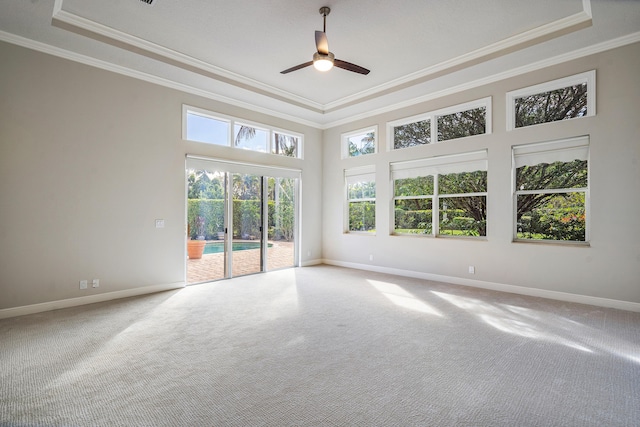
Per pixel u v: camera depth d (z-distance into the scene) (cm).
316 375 239
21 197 375
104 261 435
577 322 345
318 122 725
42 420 186
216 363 257
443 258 543
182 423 183
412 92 550
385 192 625
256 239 623
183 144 514
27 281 379
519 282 463
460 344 293
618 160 388
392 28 384
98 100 430
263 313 382
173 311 390
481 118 508
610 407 198
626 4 316
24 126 376
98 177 430
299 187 696
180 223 510
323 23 374
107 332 322
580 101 421
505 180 475
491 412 194
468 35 400
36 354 272
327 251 732
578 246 418
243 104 589
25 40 374
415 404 202
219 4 338
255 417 189
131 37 399
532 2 335
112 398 208
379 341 300
